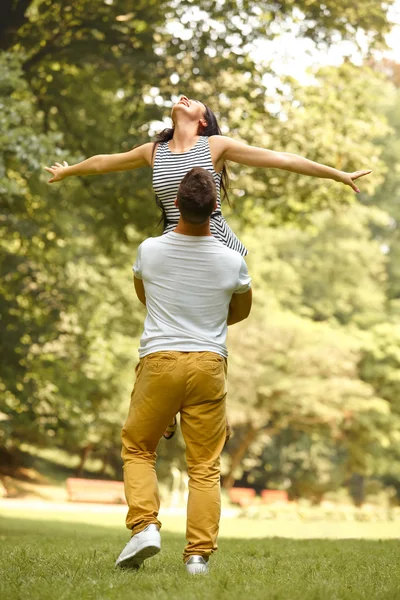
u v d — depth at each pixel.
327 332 62.81
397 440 64.69
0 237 31.61
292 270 69.44
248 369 59.03
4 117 21.14
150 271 6.79
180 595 5.25
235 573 6.75
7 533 19.70
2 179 21.14
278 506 59.59
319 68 30.45
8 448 58.38
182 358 6.64
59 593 5.41
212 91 27.50
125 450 6.86
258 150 7.20
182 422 6.82
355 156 29.92
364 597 5.38
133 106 28.34
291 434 70.44
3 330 29.33
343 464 72.88
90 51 26.75
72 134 28.98
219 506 6.77
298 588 5.68
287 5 27.16
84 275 36.56
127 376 48.00
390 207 81.19
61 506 45.28
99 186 27.45
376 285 76.56
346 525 37.22
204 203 6.63
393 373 64.31
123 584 5.80
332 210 31.53
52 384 30.95
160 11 26.88
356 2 27.94
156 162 7.23
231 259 6.82
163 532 20.78
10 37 26.75
